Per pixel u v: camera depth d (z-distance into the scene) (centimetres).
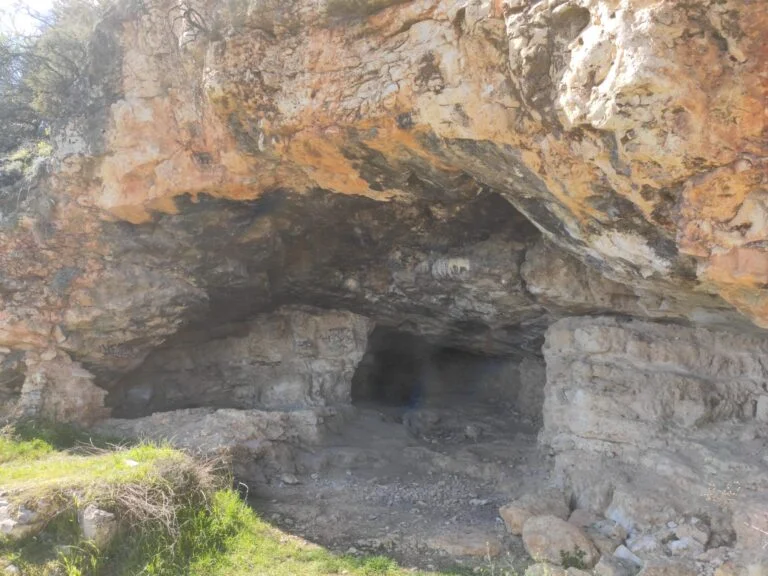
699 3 358
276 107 591
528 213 582
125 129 725
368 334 1054
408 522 674
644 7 370
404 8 504
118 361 912
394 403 1253
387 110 531
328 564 574
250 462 789
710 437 646
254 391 1047
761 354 663
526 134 477
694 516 579
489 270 798
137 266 855
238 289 921
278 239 856
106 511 559
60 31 874
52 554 529
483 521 676
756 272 402
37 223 816
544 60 441
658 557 546
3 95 927
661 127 390
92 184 778
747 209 396
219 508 633
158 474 611
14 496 554
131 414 987
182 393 1040
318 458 841
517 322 897
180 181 725
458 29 479
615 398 698
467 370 1310
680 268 495
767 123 373
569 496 680
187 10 613
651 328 722
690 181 409
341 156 616
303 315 1033
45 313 844
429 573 560
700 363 690
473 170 556
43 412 835
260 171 695
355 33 536
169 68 690
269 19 568
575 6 414
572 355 766
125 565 541
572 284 738
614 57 391
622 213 486
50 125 809
